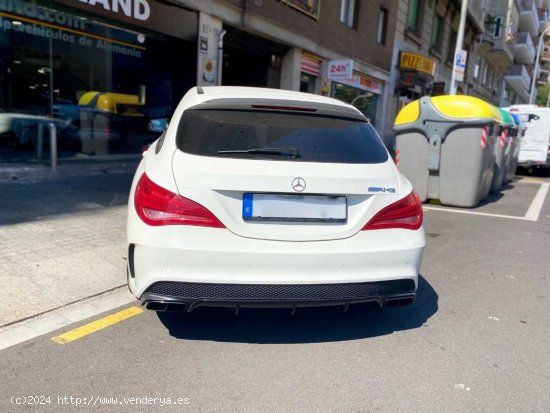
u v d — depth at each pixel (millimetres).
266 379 2846
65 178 8141
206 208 2828
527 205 10039
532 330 3723
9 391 2621
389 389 2805
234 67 14391
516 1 40000
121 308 3744
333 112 3564
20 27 8445
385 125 21594
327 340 3371
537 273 5227
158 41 10875
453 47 29047
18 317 3445
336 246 2973
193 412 2514
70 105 9586
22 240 4766
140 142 11133
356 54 17969
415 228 3227
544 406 2703
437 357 3215
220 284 2844
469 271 5184
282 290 2908
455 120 8812
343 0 16984
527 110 17641
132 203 3104
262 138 3154
